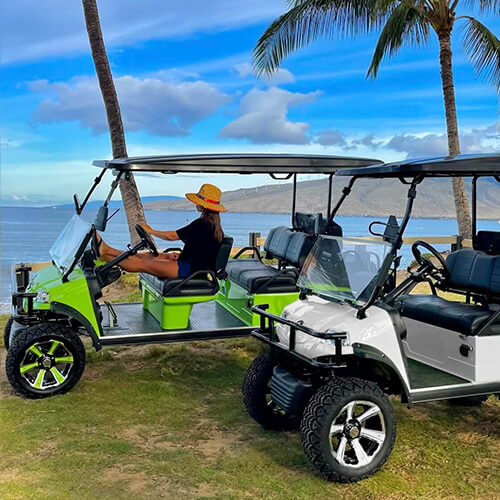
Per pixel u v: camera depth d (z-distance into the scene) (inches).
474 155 142.9
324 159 198.8
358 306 131.4
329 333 120.7
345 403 121.0
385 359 125.8
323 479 124.2
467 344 142.6
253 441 143.8
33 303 172.1
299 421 150.6
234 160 189.9
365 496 117.3
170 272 188.7
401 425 156.0
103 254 187.8
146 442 142.3
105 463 129.4
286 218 6023.6
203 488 119.3
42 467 126.8
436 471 129.3
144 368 202.4
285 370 137.4
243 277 200.2
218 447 140.2
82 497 113.7
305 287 150.6
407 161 138.6
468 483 124.2
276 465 130.6
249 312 195.2
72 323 183.6
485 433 151.9
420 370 151.1
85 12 378.3
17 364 165.3
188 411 163.3
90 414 158.4
